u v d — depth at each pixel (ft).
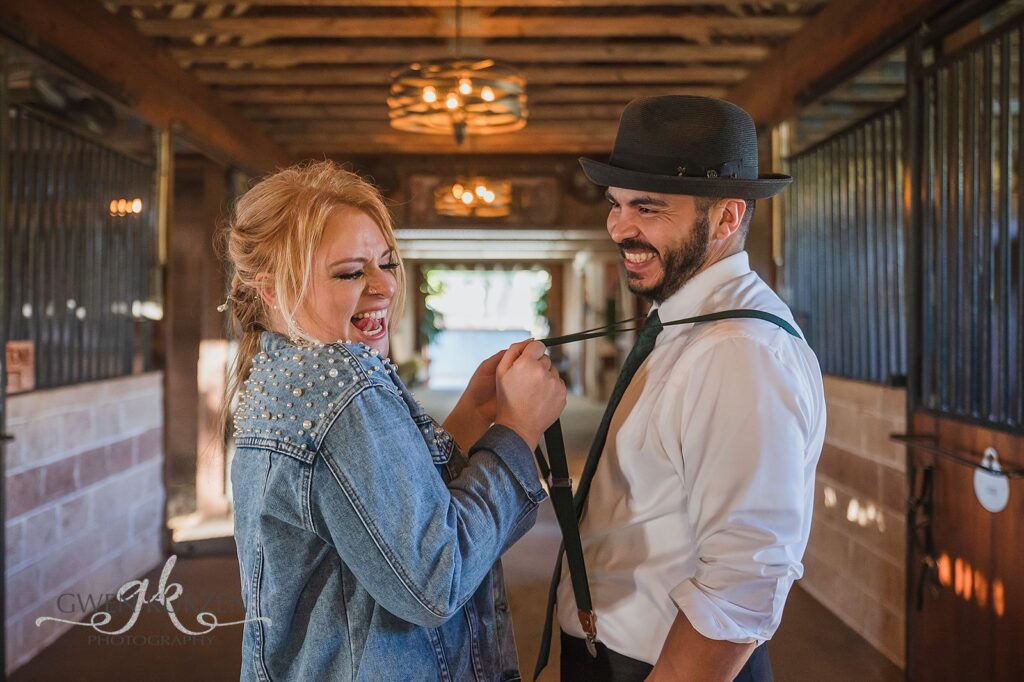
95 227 13.47
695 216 4.02
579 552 4.11
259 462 3.48
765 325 3.81
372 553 3.27
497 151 26.71
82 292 13.07
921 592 9.47
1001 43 8.19
